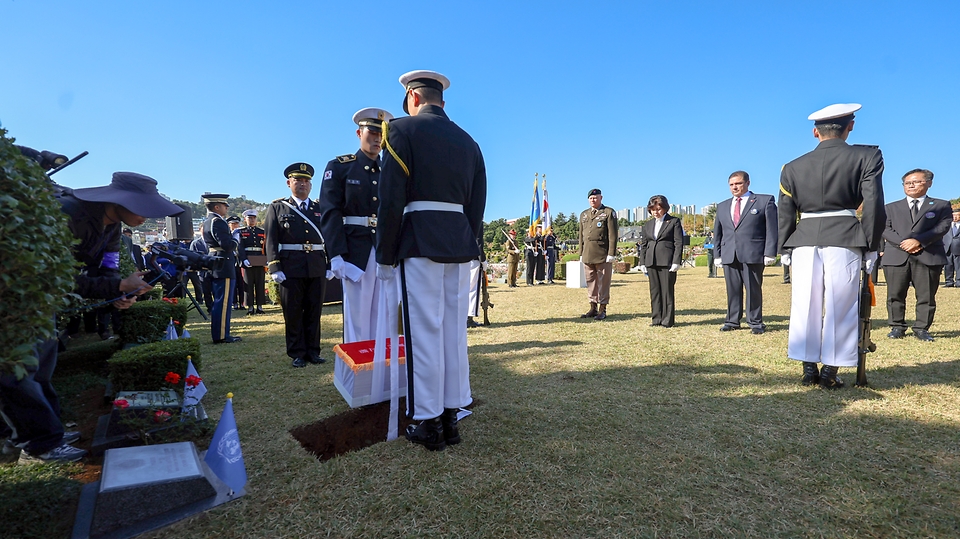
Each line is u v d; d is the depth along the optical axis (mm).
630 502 2006
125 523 1859
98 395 3580
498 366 4379
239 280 10586
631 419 2945
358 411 3203
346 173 4016
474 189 2818
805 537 1774
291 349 4566
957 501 2000
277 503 2051
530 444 2592
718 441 2605
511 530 1830
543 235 17281
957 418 2869
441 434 2570
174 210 2898
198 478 2016
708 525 1846
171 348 3271
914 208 5309
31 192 1670
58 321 3348
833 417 2928
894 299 5496
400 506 1999
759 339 5484
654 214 6668
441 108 2732
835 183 3395
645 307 8852
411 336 2520
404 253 2496
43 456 2430
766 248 5809
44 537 1803
